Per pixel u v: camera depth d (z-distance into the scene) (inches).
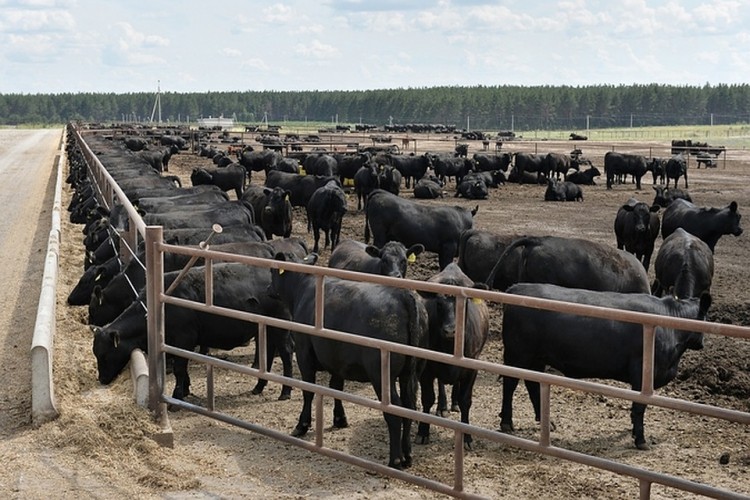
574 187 1376.7
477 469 308.7
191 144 2709.2
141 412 332.8
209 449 320.8
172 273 388.2
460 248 530.0
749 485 297.3
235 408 382.6
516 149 2876.5
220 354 476.7
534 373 231.1
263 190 875.4
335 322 319.6
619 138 4717.0
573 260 474.6
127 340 379.9
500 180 1713.8
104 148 1815.9
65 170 1697.8
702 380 422.3
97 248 663.8
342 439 339.9
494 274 474.6
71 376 380.5
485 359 461.4
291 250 514.6
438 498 278.1
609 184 1620.3
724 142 3934.5
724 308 572.7
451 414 380.2
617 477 302.2
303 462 309.1
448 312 332.8
